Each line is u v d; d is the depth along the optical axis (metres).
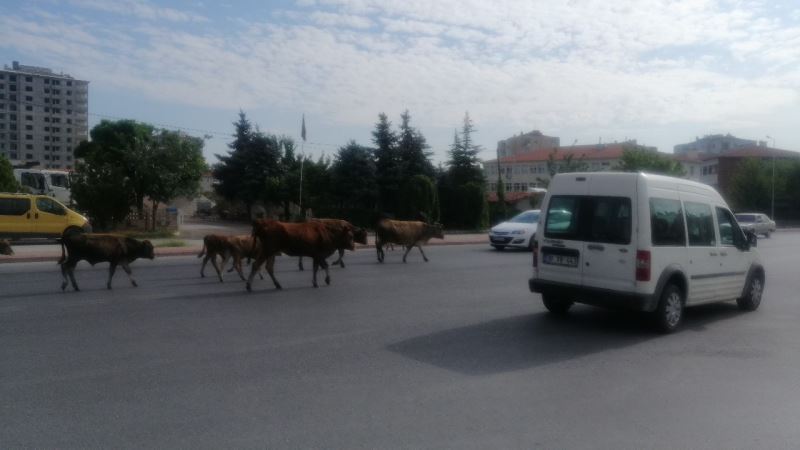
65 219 24.47
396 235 19.36
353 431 5.30
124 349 7.91
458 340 8.82
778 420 5.82
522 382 6.86
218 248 14.48
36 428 5.25
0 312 10.23
